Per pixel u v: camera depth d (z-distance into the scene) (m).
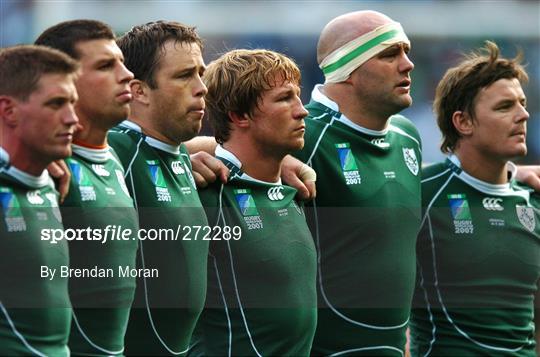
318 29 60.50
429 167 28.50
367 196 25.55
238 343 23.72
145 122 22.92
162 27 22.80
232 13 60.16
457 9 63.25
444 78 28.48
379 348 25.73
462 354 27.55
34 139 19.44
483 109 27.58
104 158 21.70
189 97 22.70
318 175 25.56
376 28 25.47
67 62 19.66
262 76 23.72
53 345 20.23
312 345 25.88
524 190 28.75
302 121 24.03
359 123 25.88
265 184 24.25
